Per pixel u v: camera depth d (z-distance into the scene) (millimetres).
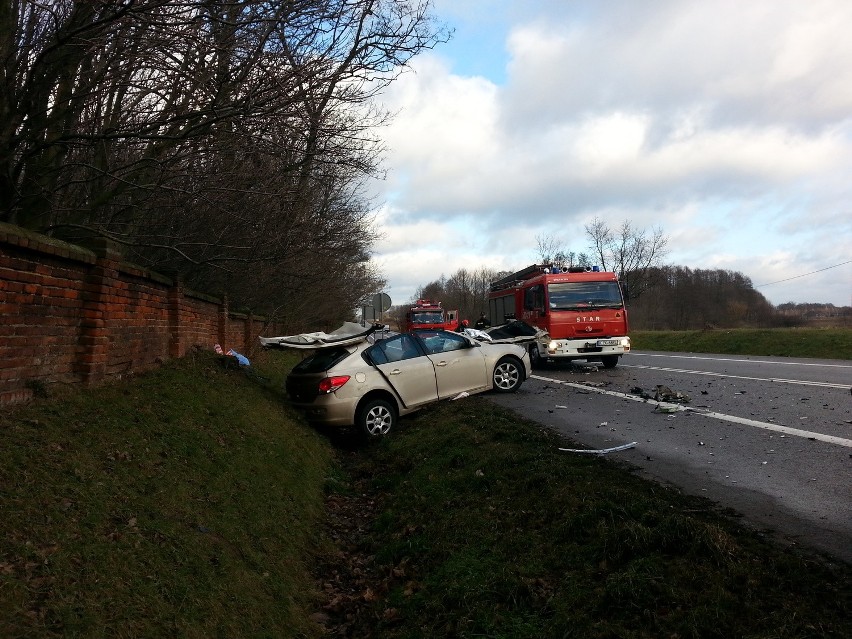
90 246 5406
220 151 6898
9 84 5332
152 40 5414
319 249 11789
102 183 7367
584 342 16391
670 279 59312
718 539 3543
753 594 3061
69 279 5008
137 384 6090
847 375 12789
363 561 5062
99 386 5352
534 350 17547
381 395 9367
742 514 4508
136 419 5020
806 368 14719
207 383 7641
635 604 3113
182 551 3459
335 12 6273
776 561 3412
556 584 3584
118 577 2883
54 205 6410
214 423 6160
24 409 4129
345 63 6746
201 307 10023
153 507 3740
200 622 3002
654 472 5891
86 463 3785
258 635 3264
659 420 8602
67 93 5738
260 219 9461
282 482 5781
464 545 4438
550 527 4277
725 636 2775
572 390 12273
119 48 5445
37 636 2283
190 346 9156
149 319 7172
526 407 10305
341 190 12992
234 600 3393
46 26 5434
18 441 3625
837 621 2801
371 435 9070
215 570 3525
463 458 6496
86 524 3135
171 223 9258
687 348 26125
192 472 4645
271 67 6156
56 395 4613
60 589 2578
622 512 4121
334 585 4617
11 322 4129
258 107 6098
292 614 3764
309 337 9539
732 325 54406
